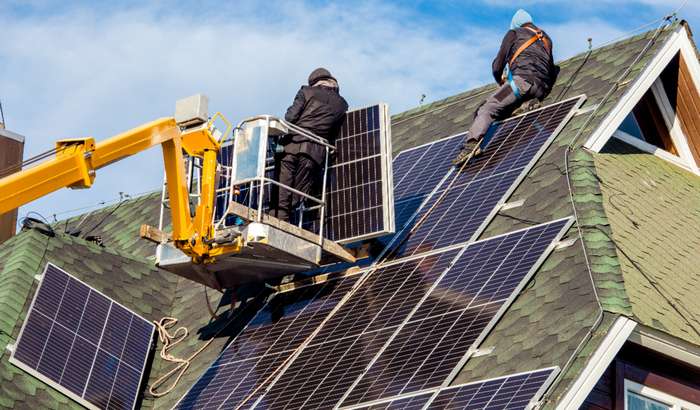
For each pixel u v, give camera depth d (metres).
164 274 33.88
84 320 29.77
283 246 28.97
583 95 31.06
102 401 28.52
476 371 24.69
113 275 32.47
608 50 32.66
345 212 30.03
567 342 23.92
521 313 25.48
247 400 27.53
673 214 29.83
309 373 27.30
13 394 27.23
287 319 29.80
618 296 24.73
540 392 23.02
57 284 30.05
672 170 32.16
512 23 33.00
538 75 31.84
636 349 25.25
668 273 27.02
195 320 31.84
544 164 29.41
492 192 29.47
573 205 27.45
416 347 26.09
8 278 29.94
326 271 30.59
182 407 28.69
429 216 30.12
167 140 29.08
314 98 30.67
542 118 31.12
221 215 30.88
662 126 32.91
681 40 31.89
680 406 25.52
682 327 25.25
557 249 26.56
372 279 29.22
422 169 32.34
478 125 31.42
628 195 29.19
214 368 29.47
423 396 24.66
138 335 30.61
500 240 27.75
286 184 30.31
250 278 30.75
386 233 29.41
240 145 29.55
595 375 23.28
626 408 24.94
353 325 28.02
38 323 28.78
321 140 30.50
